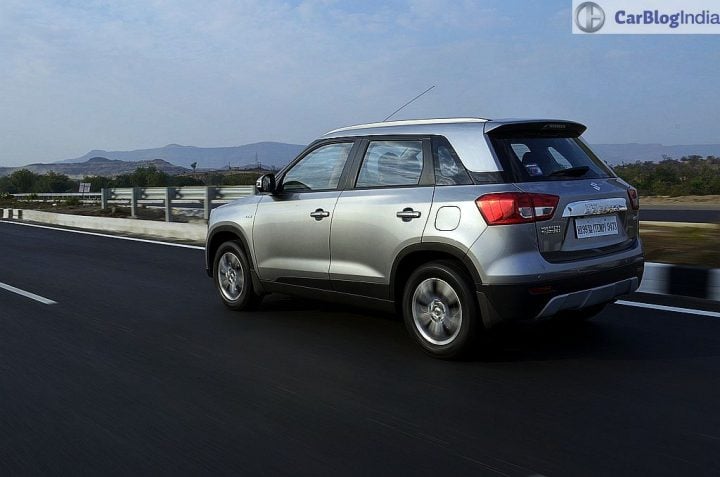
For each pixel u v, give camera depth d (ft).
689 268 22.25
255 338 18.24
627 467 10.11
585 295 14.97
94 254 39.63
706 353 15.93
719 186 93.50
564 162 15.69
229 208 21.29
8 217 84.94
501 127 15.07
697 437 11.18
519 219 14.20
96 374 15.29
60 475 10.24
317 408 12.85
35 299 24.76
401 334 18.28
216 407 13.01
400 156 16.46
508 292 14.20
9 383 14.75
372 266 16.71
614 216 15.98
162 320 20.74
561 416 12.20
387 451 10.83
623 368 14.92
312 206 18.13
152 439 11.51
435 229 15.16
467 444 11.04
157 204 62.75
